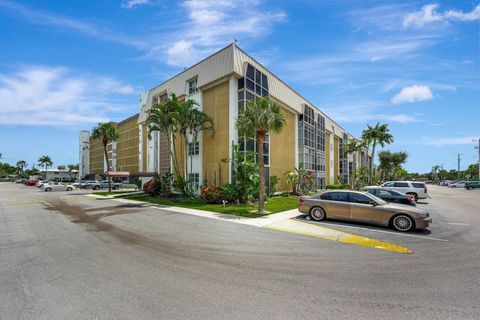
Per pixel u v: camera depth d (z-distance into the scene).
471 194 30.62
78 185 40.59
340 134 48.47
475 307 3.87
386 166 65.88
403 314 3.65
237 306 3.86
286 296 4.20
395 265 5.74
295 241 7.87
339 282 4.79
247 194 17.39
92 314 3.62
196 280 4.85
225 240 7.99
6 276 5.05
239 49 20.73
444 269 5.51
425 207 17.11
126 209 15.61
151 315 3.59
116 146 51.19
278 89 25.81
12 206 17.44
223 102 21.30
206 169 22.59
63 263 5.83
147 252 6.69
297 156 29.97
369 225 10.41
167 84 28.34
